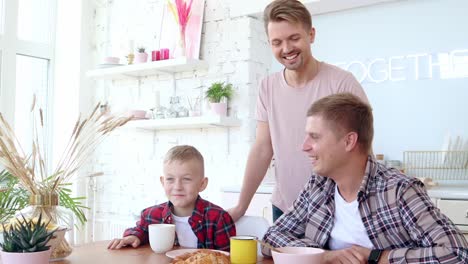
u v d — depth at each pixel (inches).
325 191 54.8
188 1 147.9
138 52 153.5
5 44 158.4
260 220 67.4
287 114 73.6
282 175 75.7
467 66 115.2
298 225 57.7
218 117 133.6
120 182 163.6
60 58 172.9
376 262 46.8
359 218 51.6
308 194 57.6
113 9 169.8
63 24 173.0
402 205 48.2
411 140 122.0
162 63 145.3
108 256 52.4
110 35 170.2
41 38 171.0
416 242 47.5
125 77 163.9
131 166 161.6
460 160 114.4
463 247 43.8
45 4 171.9
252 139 138.6
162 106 153.3
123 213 162.6
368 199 50.6
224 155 142.2
